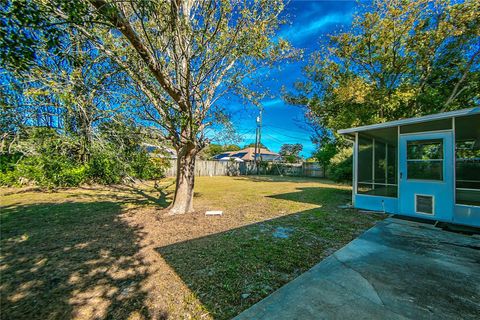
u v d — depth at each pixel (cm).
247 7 344
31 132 782
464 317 165
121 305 180
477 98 850
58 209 538
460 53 848
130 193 824
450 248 307
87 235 355
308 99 1378
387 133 624
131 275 230
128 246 311
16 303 181
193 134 423
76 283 213
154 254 284
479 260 268
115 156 830
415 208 489
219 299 189
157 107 407
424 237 355
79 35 336
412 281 218
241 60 451
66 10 199
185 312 172
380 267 249
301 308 175
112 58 341
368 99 908
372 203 564
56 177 864
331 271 239
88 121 646
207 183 1311
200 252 290
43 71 345
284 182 1444
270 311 171
